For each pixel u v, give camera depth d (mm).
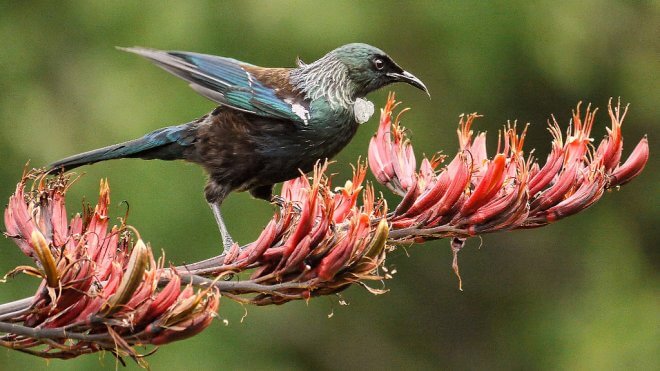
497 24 15172
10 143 15367
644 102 16281
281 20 14305
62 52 15828
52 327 5137
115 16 15172
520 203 5965
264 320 15398
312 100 7727
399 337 17500
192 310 5062
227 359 14883
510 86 15688
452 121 15625
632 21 15977
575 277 17875
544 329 17438
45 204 5672
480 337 17750
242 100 7578
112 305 5027
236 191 8031
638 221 17984
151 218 13805
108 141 14641
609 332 16875
